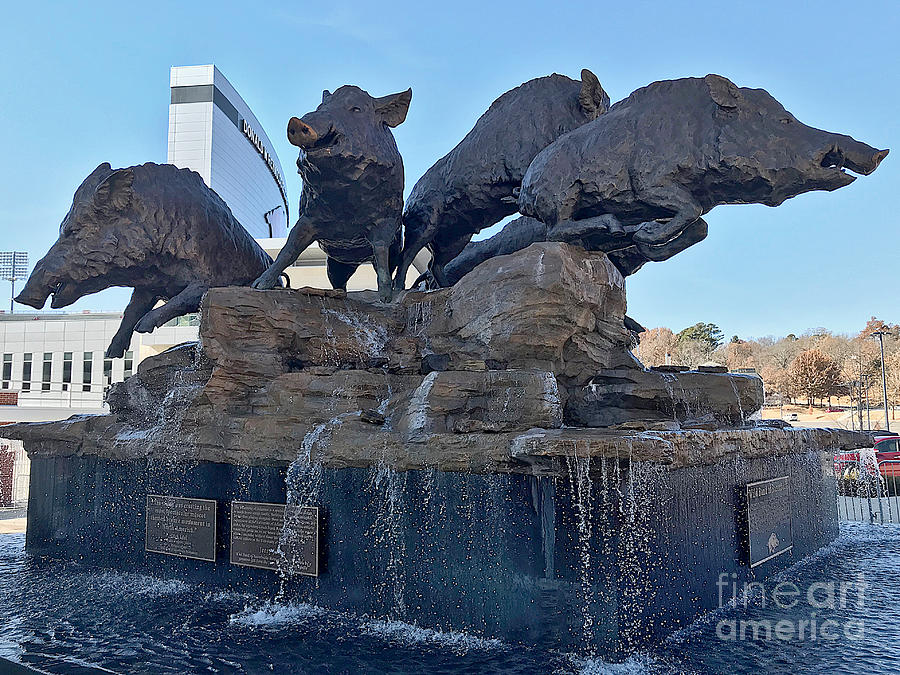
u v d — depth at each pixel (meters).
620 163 7.08
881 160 6.70
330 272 9.80
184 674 4.42
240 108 62.75
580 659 4.57
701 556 5.45
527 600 4.90
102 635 5.23
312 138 6.93
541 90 8.72
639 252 8.79
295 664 4.58
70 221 8.52
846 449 9.29
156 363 7.90
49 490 8.23
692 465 5.12
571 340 6.63
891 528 10.30
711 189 7.05
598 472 4.66
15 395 30.08
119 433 7.61
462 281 6.96
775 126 6.86
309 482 5.98
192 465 6.82
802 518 7.71
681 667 4.41
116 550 7.40
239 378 6.74
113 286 9.02
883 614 5.54
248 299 6.84
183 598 6.23
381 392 6.43
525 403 5.61
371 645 4.93
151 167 8.98
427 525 5.37
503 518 5.05
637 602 4.65
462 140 9.18
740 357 73.44
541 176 7.46
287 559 6.04
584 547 4.70
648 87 7.36
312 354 7.14
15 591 6.54
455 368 6.29
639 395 6.64
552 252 6.36
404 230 9.46
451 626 5.19
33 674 4.45
